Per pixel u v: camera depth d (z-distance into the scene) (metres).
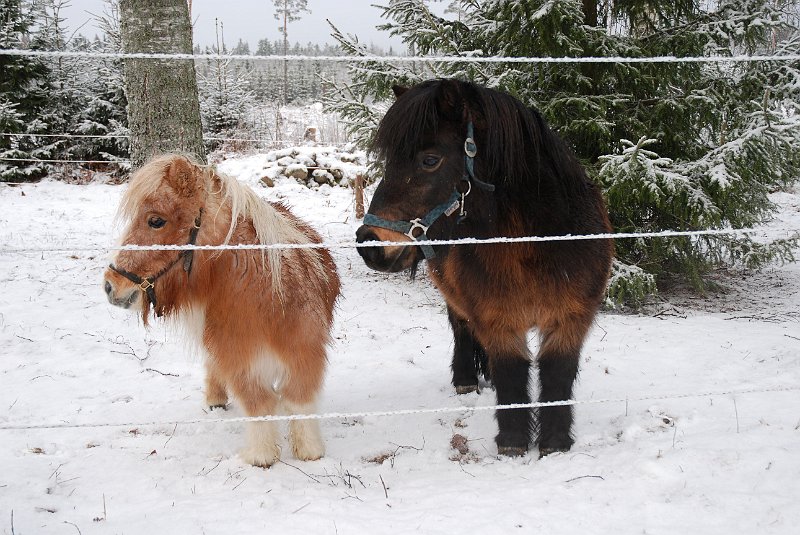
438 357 5.32
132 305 3.06
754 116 6.09
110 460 3.38
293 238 3.38
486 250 3.08
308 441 3.35
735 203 6.48
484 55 7.15
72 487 3.06
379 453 3.53
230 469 3.23
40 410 4.15
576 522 2.58
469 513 2.67
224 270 3.12
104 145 15.09
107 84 15.09
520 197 3.04
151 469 3.27
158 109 6.47
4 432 3.75
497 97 2.95
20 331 5.60
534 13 6.02
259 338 3.12
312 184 13.62
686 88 6.77
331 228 10.29
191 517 2.69
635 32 7.28
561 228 3.07
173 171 3.02
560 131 6.51
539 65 6.51
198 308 3.25
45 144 14.70
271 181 13.43
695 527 2.52
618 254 6.82
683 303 7.11
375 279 7.79
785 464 2.97
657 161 5.96
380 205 2.85
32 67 14.22
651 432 3.60
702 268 7.18
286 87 34.97
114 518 2.75
